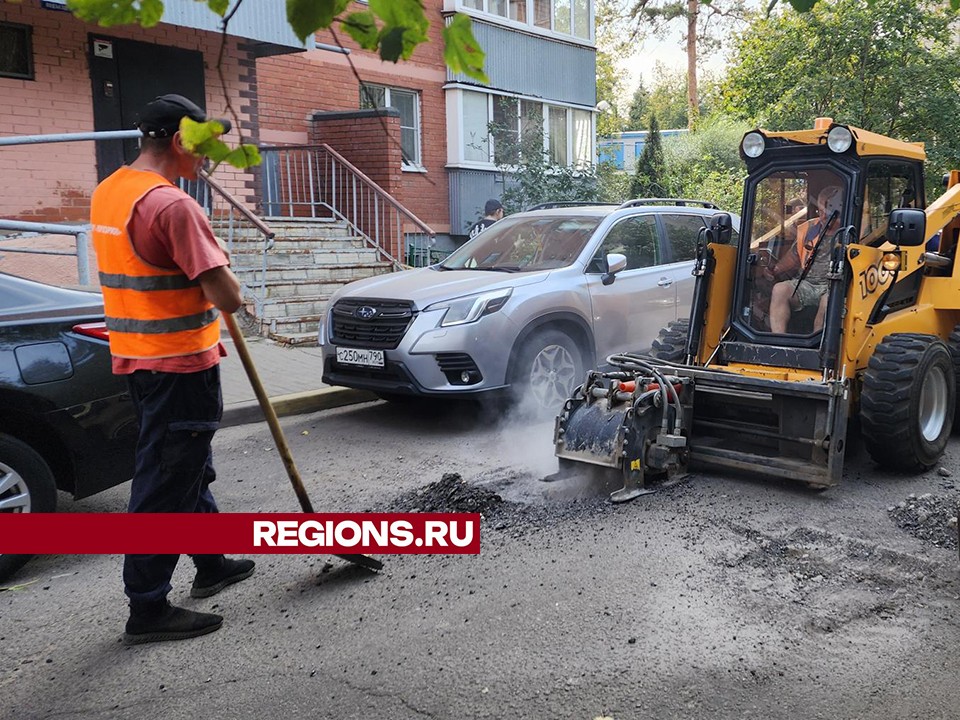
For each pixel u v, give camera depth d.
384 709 3.20
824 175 5.64
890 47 18.59
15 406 4.40
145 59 12.54
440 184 17.73
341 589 4.21
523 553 4.57
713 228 6.11
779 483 5.62
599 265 7.96
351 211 15.23
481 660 3.52
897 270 5.98
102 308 4.82
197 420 3.67
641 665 3.44
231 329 3.71
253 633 3.81
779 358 5.76
